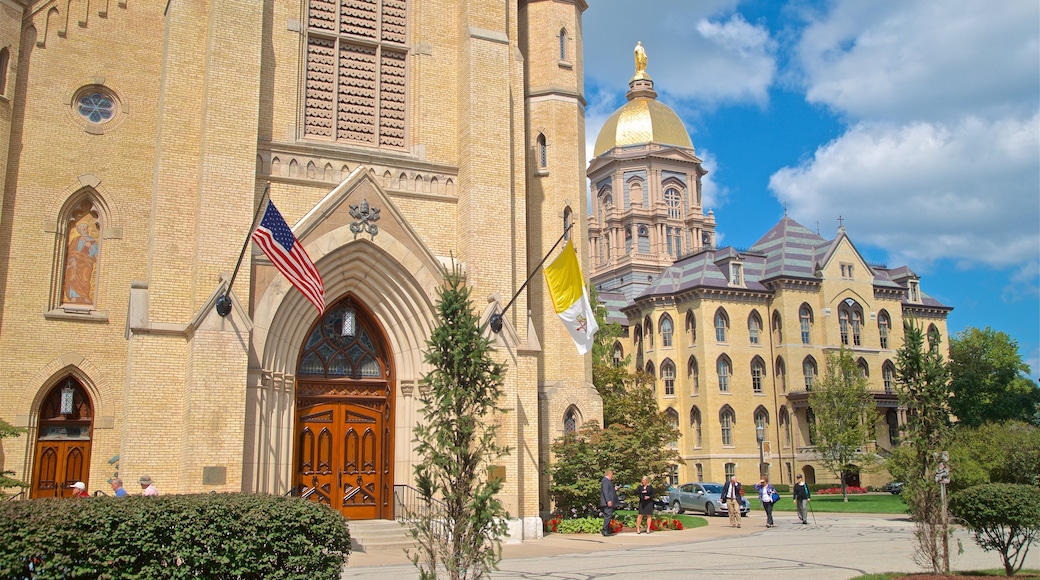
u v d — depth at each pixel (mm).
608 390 45781
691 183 117312
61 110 23828
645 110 119125
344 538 11586
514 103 27797
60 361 22703
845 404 59750
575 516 29047
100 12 24734
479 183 25281
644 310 79750
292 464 22781
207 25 23281
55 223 23266
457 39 27047
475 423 12516
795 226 79375
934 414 16156
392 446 24141
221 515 10781
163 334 21141
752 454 72938
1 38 22734
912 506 16203
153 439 20625
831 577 15734
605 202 118125
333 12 25875
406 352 24422
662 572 16656
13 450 21906
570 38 32312
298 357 23250
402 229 24219
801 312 75625
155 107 25016
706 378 72938
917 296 85188
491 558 11898
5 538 9625
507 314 24891
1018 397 74375
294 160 23922
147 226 24312
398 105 26234
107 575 10039
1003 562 17188
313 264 20984
